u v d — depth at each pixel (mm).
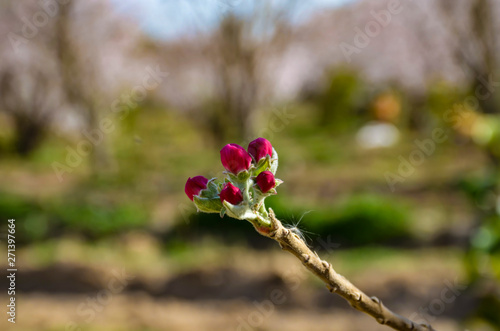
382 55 20969
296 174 14891
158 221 11266
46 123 21156
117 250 9703
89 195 13352
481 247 3326
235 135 16938
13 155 20953
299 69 22672
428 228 9352
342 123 22609
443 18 15344
